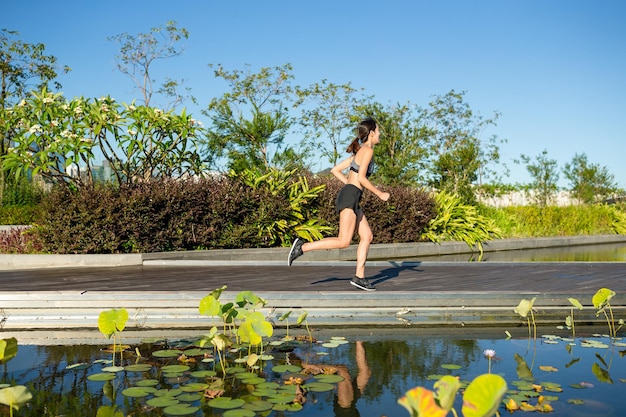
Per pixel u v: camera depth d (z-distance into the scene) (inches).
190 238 373.4
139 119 390.9
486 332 168.1
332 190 464.1
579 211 758.5
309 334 163.8
